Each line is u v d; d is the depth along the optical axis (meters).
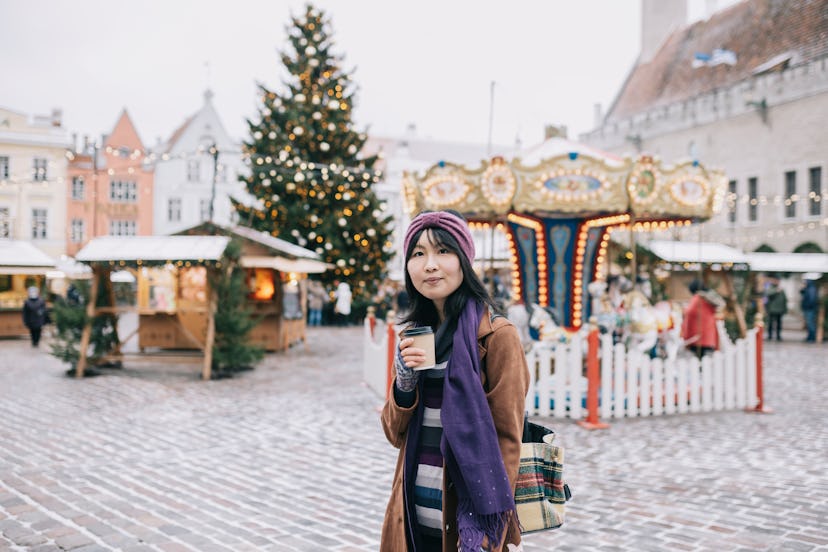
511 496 2.01
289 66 27.97
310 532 4.55
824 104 29.52
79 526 4.59
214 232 17.00
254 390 11.06
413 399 2.22
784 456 6.82
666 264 21.19
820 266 21.75
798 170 30.67
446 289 2.24
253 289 17.61
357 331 25.48
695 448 7.16
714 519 4.89
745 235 33.59
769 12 37.34
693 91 39.78
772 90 31.97
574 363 8.85
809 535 4.57
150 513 4.90
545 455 2.23
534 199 10.09
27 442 7.16
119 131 46.06
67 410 9.07
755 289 24.56
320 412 9.11
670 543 4.43
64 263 31.00
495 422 2.11
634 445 7.31
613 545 4.39
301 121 26.33
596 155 11.10
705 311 11.34
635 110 45.03
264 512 4.97
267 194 26.52
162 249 12.17
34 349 18.53
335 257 26.89
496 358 2.16
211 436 7.58
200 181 47.03
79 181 44.66
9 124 42.38
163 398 10.12
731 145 34.34
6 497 5.23
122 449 6.90
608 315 10.90
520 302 10.09
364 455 6.75
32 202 42.91
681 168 10.33
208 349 12.37
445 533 2.08
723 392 9.59
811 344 21.00
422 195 10.92
